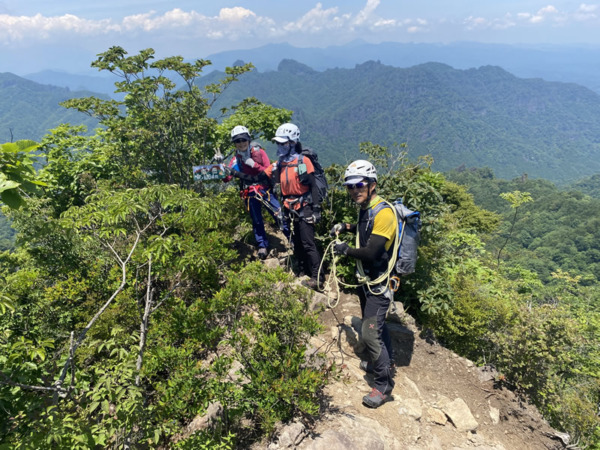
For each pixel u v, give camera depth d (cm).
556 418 490
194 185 742
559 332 473
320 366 347
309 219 476
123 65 670
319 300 484
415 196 512
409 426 338
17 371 268
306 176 458
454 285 564
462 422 365
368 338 345
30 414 258
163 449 310
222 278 505
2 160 194
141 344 296
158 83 706
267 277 342
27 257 603
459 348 501
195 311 374
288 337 331
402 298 532
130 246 460
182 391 279
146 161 767
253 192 547
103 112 751
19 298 435
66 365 252
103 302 448
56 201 1027
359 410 342
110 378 246
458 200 4597
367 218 342
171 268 456
